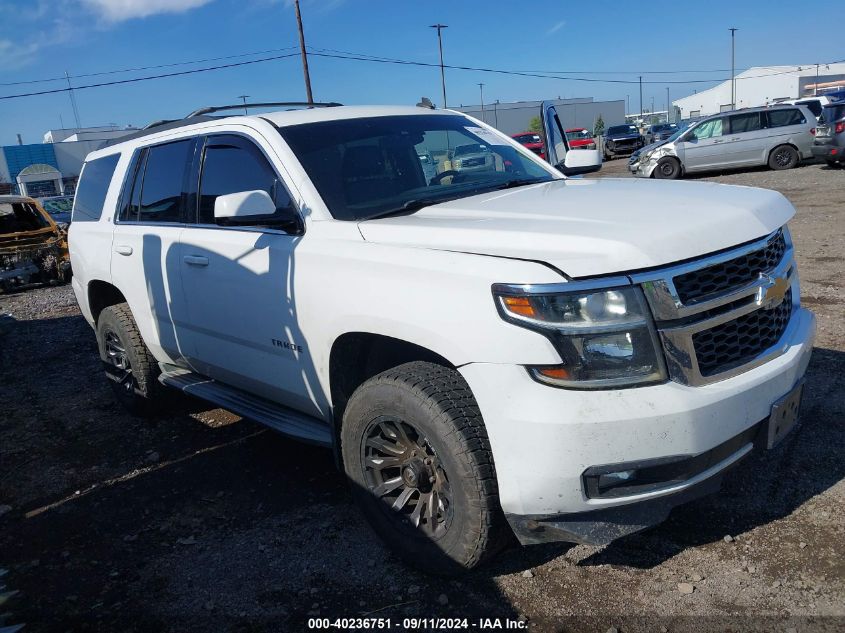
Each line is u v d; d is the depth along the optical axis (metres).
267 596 3.02
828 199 12.49
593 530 2.53
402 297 2.79
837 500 3.24
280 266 3.40
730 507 3.29
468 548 2.75
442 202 3.49
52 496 4.16
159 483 4.19
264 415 3.82
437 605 2.85
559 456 2.42
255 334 3.67
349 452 3.16
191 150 4.23
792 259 3.17
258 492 3.96
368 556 3.23
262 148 3.70
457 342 2.60
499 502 2.66
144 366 4.98
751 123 19.02
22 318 10.55
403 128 4.03
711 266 2.59
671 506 2.58
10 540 3.69
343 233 3.19
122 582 3.22
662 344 2.46
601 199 3.12
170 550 3.45
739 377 2.62
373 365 3.33
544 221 2.81
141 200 4.71
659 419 2.40
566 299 2.43
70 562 3.42
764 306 2.74
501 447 2.53
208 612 2.95
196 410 5.39
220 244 3.81
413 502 3.05
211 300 3.93
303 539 3.42
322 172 3.52
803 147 18.66
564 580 2.92
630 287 2.45
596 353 2.43
